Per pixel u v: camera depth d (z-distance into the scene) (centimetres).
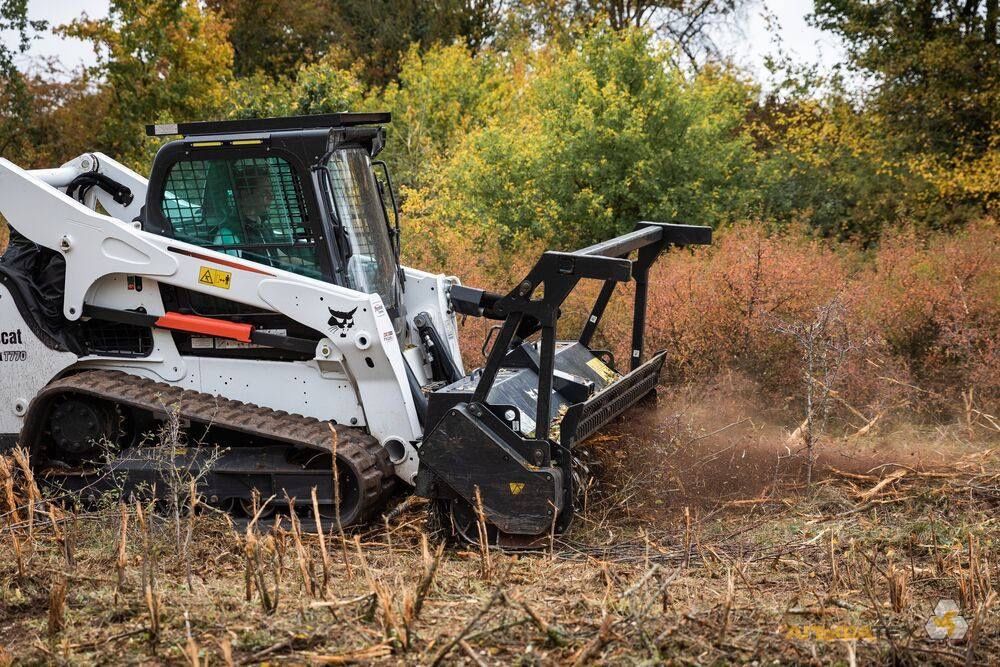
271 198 552
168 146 556
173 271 548
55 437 573
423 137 1970
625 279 471
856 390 749
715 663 342
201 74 2091
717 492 585
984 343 803
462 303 643
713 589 421
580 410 500
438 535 519
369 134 602
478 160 1352
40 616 392
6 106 2048
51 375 578
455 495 512
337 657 339
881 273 983
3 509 534
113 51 1998
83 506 571
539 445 494
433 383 623
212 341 567
